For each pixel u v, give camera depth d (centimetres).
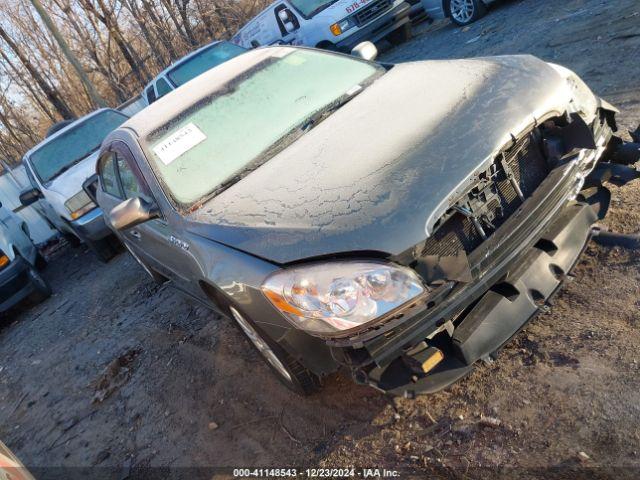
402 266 204
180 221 290
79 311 604
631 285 258
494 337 222
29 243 843
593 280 272
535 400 225
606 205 281
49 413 407
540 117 245
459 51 779
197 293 336
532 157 256
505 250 222
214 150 317
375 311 199
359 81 341
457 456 219
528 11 795
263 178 275
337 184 235
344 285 200
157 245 345
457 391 247
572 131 252
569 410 214
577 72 505
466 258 204
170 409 342
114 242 739
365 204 216
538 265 239
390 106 283
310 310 206
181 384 361
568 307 265
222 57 974
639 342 228
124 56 2119
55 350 522
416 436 236
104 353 460
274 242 227
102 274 699
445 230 224
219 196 285
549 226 241
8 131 2336
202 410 326
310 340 227
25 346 575
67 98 2211
